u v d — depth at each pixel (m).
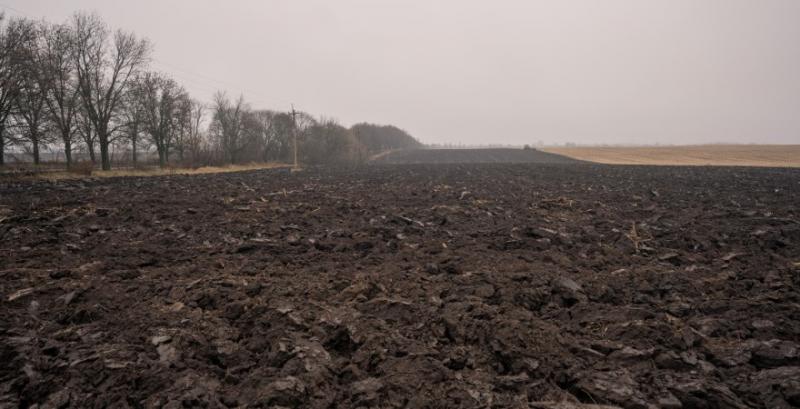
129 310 5.90
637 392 3.94
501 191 21.80
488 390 3.97
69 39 38.56
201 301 6.21
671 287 6.90
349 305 6.06
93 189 21.92
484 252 9.12
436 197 19.12
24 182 26.23
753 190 22.53
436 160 94.00
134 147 51.34
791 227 11.27
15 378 4.15
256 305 5.79
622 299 6.50
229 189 22.48
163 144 56.56
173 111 55.38
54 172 32.47
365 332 5.05
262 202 17.11
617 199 18.41
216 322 5.47
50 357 4.57
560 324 5.53
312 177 34.50
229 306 5.83
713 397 3.91
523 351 4.64
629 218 13.72
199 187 23.69
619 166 52.50
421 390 3.95
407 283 6.96
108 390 3.99
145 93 48.00
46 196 18.38
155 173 39.88
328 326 5.21
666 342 4.91
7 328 5.23
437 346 4.91
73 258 8.53
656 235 10.85
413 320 5.54
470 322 5.27
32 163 42.97
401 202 17.39
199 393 3.91
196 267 7.96
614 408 3.73
